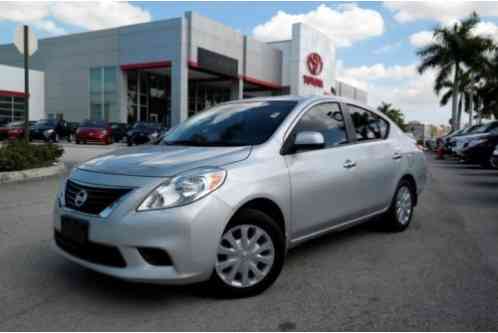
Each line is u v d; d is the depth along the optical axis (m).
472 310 3.20
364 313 3.13
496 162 12.86
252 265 3.40
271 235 3.49
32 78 35.75
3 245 4.66
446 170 14.39
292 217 3.72
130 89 33.19
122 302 3.28
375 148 4.90
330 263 4.24
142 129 23.25
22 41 9.72
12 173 8.74
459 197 8.41
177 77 29.39
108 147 21.00
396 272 4.00
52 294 3.42
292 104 4.26
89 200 3.22
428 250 4.71
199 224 3.03
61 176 9.70
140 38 30.92
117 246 3.00
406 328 2.92
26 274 3.84
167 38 29.66
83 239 3.17
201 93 39.03
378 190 4.89
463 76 38.53
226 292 3.31
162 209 3.00
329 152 4.21
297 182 3.74
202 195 3.08
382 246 4.85
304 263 4.23
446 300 3.37
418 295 3.47
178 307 3.20
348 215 4.45
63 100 35.81
